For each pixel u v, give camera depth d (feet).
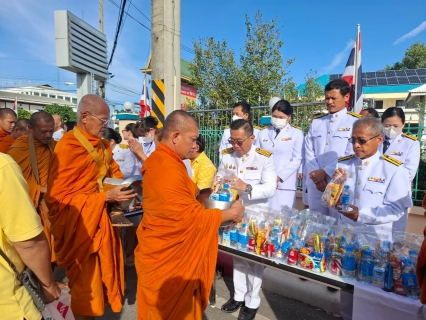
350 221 8.01
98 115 7.47
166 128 5.83
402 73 62.64
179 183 5.36
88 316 7.41
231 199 7.22
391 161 7.26
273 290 10.29
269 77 30.50
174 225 5.35
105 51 21.30
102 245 7.31
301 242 6.62
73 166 7.19
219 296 9.89
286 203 12.30
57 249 7.33
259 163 8.66
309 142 11.78
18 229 3.80
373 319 5.49
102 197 7.14
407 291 5.29
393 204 6.97
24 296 4.01
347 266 5.92
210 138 18.30
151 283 5.68
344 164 8.26
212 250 5.94
